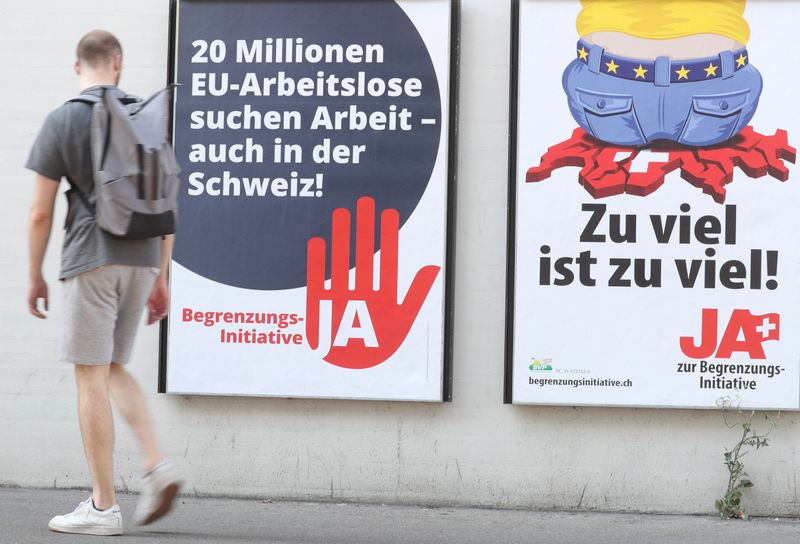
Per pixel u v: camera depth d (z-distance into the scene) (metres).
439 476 6.39
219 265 6.44
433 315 6.32
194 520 5.78
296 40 6.42
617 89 6.25
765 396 6.18
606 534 5.71
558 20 6.29
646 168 6.24
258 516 5.96
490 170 6.38
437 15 6.33
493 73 6.38
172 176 4.86
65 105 4.84
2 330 6.63
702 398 6.21
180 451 6.53
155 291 5.22
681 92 6.23
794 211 6.18
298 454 6.46
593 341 6.24
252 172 6.44
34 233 4.84
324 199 6.39
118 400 5.07
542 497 6.34
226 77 6.46
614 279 6.25
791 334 6.18
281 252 6.41
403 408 6.41
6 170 6.63
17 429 6.64
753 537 5.69
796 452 6.23
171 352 6.43
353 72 6.39
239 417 6.50
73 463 6.62
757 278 6.19
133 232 4.76
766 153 6.19
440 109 6.34
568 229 6.27
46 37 6.62
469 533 5.66
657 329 6.22
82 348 4.84
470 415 6.38
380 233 6.36
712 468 6.27
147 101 4.88
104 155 4.71
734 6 6.20
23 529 5.29
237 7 6.45
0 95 6.64
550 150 6.28
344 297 6.37
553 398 6.26
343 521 5.89
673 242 6.22
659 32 6.23
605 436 6.32
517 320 6.27
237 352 6.42
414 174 6.35
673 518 6.18
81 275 4.80
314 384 6.38
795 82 6.19
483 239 6.38
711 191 6.21
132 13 6.57
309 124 6.41
